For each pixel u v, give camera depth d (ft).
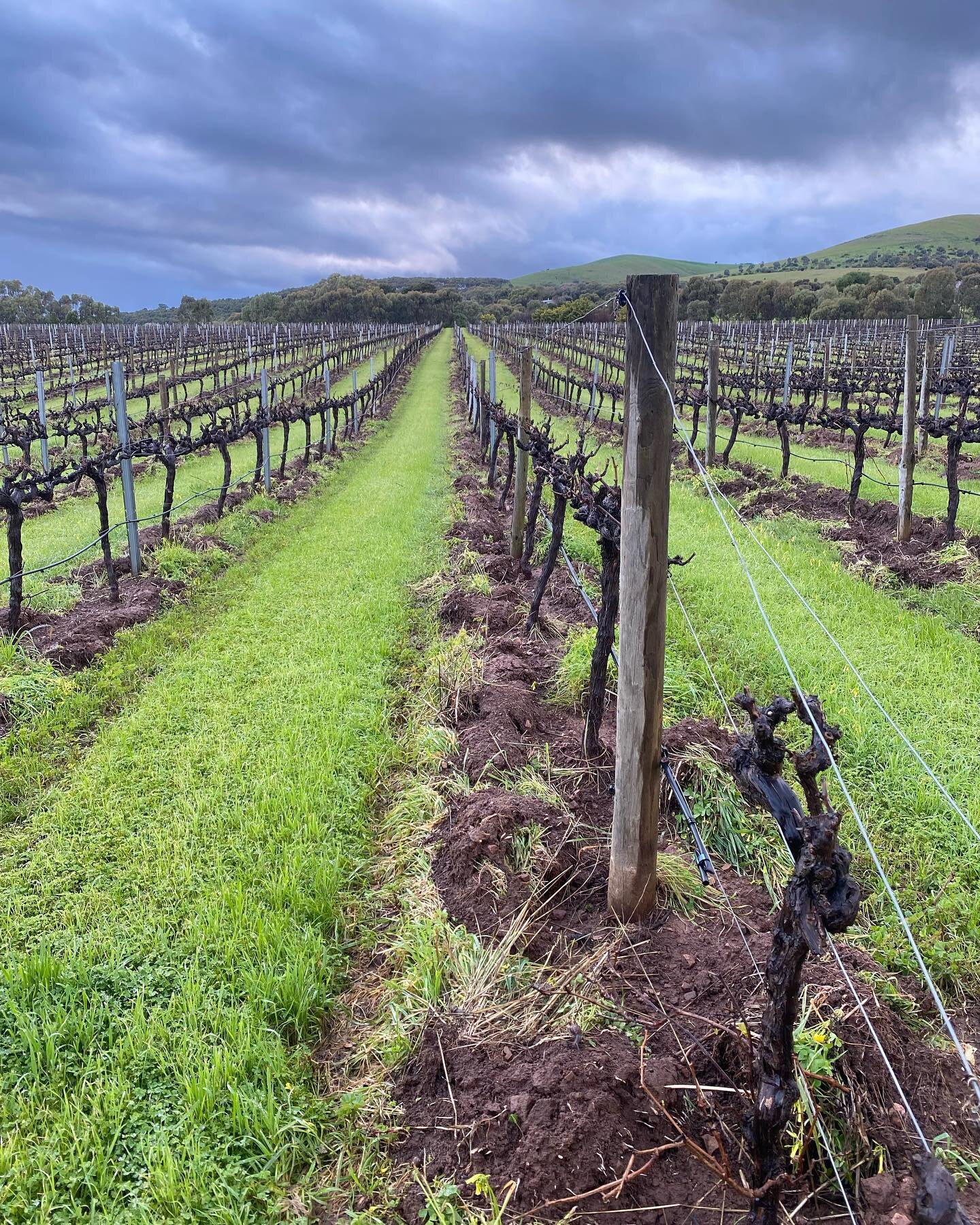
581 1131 11.05
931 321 186.39
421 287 487.20
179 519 52.21
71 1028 13.41
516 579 37.63
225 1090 12.27
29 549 45.93
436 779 20.89
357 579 39.11
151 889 17.01
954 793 18.97
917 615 31.89
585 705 24.64
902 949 14.62
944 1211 7.30
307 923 16.02
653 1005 13.47
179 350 195.31
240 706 25.18
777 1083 9.15
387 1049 13.20
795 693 10.41
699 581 35.19
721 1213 10.43
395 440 98.99
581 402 124.67
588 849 17.39
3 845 18.74
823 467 67.10
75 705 25.55
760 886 16.58
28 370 157.17
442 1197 10.69
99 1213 10.70
